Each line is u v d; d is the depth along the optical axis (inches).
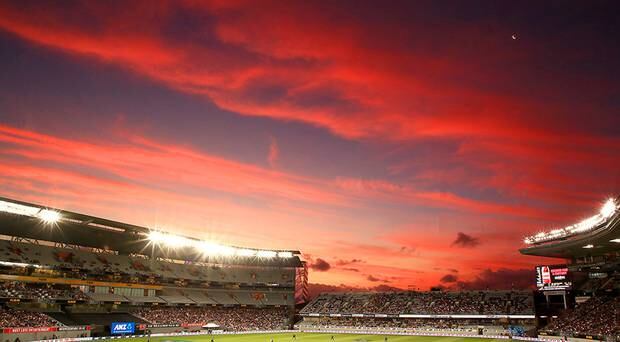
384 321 4800.7
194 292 4904.0
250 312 5044.3
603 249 3769.7
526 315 4146.2
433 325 4471.0
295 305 5492.1
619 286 3865.7
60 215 3590.1
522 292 4613.7
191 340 3516.2
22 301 3341.5
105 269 4136.3
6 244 3624.5
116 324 3521.2
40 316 3307.1
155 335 3727.9
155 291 4534.9
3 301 3198.8
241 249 5231.3
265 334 4234.7
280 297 5433.1
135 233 4296.3
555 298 4382.4
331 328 4694.9
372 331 4485.7
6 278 3388.3
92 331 3447.3
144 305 4311.0
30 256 3663.9
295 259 5600.4
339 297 5472.4
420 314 4638.3
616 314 3388.3
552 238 3917.3
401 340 3718.0
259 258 5551.2
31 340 2938.0
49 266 3683.6
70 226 3922.2
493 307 4443.9
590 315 3592.5
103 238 4256.9
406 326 4564.5
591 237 3302.2
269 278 5546.3
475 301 4667.8
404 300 5068.9
